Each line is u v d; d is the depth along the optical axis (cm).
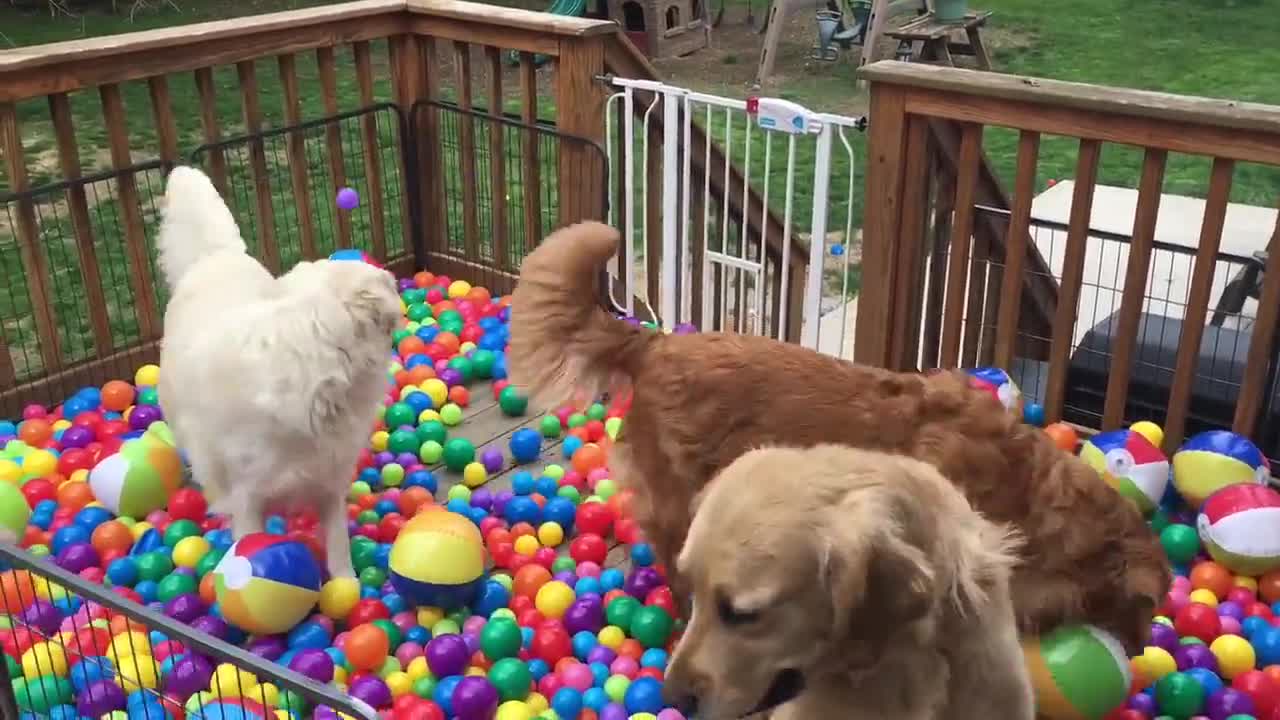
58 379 490
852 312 650
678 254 599
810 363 321
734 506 203
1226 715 312
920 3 1221
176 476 405
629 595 365
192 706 286
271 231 567
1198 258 396
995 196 475
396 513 405
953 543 205
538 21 545
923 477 209
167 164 511
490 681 313
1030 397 479
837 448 212
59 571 247
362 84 590
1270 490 373
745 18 1487
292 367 319
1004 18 1480
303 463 335
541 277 344
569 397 349
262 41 532
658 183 589
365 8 568
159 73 498
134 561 363
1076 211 414
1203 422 445
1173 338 455
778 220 610
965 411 309
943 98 419
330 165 591
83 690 304
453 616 351
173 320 362
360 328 327
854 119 457
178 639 228
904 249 452
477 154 624
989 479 299
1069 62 1256
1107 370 457
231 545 364
